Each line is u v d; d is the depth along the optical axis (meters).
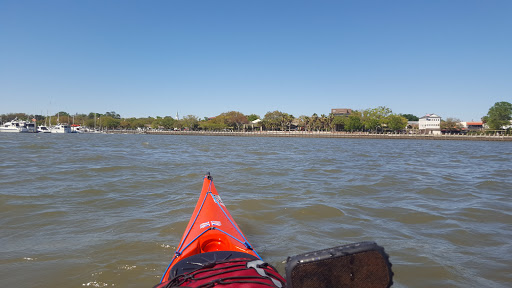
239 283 2.87
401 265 5.14
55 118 158.00
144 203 9.11
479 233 6.69
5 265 5.02
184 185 12.00
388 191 11.24
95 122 153.50
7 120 153.75
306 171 16.55
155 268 5.00
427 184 12.73
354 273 1.89
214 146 43.28
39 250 5.63
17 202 8.77
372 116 127.19
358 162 21.77
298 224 7.28
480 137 91.69
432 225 7.29
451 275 4.81
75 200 9.28
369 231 6.85
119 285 4.51
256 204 9.01
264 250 5.76
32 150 26.30
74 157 21.12
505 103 104.31
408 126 136.88
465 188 11.93
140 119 170.25
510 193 11.02
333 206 8.75
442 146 55.50
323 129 130.38
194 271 3.25
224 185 12.17
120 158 21.61
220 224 5.05
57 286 4.44
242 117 148.38
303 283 1.91
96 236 6.35
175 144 46.78
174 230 6.70
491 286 4.51
